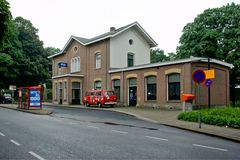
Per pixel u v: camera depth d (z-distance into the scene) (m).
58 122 17.94
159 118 20.25
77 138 11.55
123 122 18.33
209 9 41.75
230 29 38.75
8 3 12.90
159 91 29.69
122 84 34.56
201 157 8.46
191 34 41.62
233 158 8.41
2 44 13.70
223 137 12.49
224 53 39.09
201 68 27.61
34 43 59.34
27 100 30.17
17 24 58.97
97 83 39.12
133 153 8.81
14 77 54.59
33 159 7.94
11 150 9.12
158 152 9.04
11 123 17.14
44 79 59.94
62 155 8.43
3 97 48.78
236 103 37.31
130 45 38.94
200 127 15.23
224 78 30.06
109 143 10.48
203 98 27.31
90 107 33.28
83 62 41.75
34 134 12.58
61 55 47.62
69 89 40.41
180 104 27.36
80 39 42.59
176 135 12.99
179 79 27.83
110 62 36.75
